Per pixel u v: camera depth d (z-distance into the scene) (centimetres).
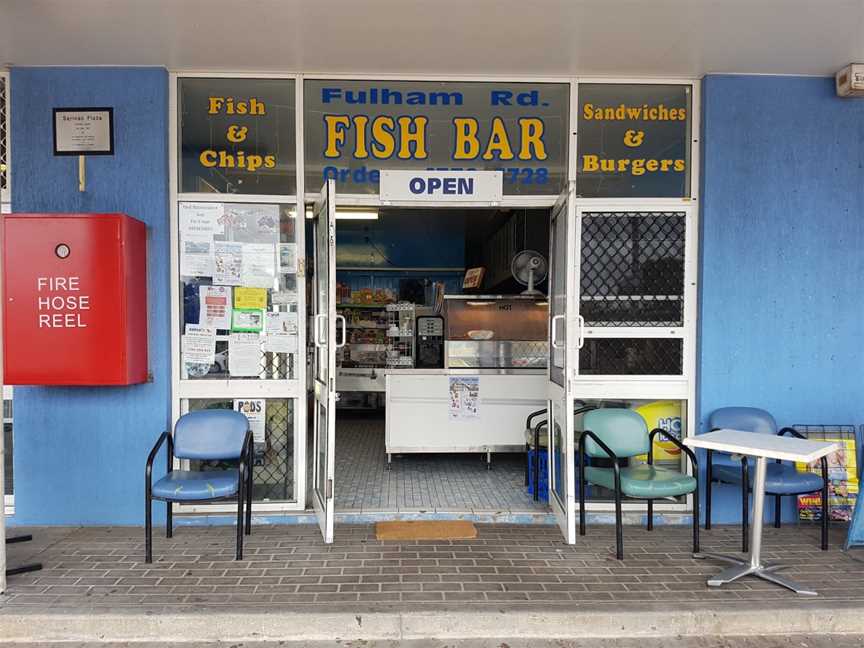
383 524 411
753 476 373
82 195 398
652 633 292
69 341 366
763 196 417
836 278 420
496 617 290
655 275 428
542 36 359
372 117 422
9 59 385
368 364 909
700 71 411
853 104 418
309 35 357
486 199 424
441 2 318
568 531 376
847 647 285
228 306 415
